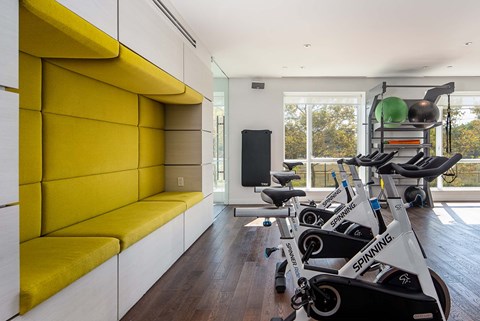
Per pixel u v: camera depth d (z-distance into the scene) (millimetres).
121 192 3639
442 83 7566
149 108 4414
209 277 3227
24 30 1902
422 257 2029
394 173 2012
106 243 2256
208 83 5305
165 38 3436
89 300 2047
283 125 7609
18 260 1492
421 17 4297
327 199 4457
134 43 2756
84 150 3004
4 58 1416
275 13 4145
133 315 2490
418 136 7609
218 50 5578
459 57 6062
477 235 4750
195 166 4992
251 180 7496
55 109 2643
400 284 2080
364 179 7762
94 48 2244
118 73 2930
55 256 1966
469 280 3096
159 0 3479
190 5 3900
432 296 1987
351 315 2000
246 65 6543
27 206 2348
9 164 1439
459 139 7992
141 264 2797
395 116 6719
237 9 4020
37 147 2459
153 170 4594
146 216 3115
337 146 8023
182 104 4984
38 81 2467
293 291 2879
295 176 3268
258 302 2682
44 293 1605
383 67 6719
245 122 7629
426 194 7008
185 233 4047
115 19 2457
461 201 7676
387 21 4418
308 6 3963
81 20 2006
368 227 3607
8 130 1433
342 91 7605
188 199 4184
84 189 2973
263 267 3494
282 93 7617
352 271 2125
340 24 4504
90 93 3090
